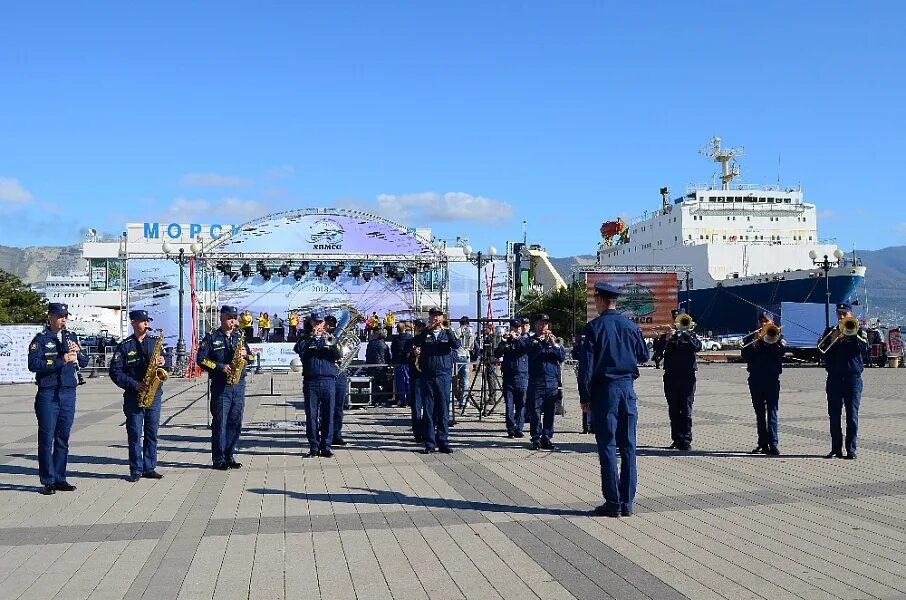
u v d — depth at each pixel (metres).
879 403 17.92
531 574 5.57
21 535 6.85
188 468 10.25
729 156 61.69
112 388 24.86
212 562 5.95
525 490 8.52
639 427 14.12
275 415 16.59
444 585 5.36
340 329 12.38
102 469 10.19
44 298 58.12
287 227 31.34
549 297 62.19
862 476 9.14
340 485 8.95
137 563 5.96
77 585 5.45
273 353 31.19
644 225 64.31
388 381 18.14
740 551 6.08
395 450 11.61
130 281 31.98
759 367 10.76
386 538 6.60
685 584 5.32
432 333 11.30
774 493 8.23
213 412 10.13
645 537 6.52
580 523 7.02
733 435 12.86
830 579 5.39
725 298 54.66
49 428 8.62
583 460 10.55
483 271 35.59
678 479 9.04
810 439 12.17
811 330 38.03
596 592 5.18
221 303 31.72
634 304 39.31
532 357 11.65
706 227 58.38
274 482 9.19
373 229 32.00
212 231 47.62
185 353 29.09
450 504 7.87
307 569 5.75
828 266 34.78
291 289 32.06
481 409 15.70
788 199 60.31
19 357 27.52
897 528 6.73
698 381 26.42
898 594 5.08
